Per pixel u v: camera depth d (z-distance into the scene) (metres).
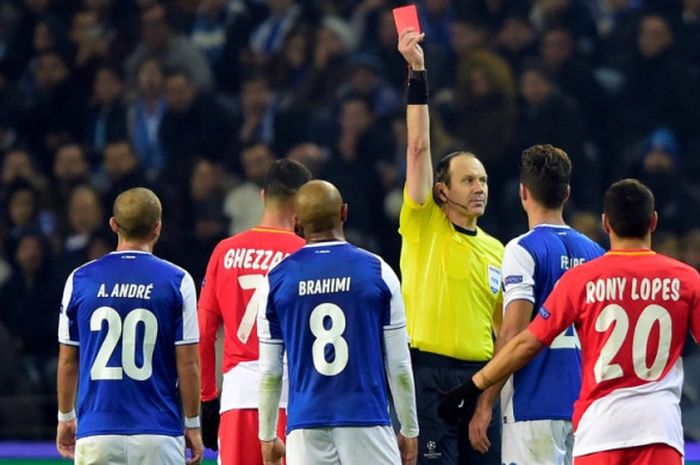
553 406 26.50
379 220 50.78
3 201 54.19
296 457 24.91
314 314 24.77
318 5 58.28
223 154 55.00
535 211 27.09
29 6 61.56
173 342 26.39
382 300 24.84
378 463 24.69
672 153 52.88
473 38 54.81
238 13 59.16
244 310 27.98
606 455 24.05
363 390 24.64
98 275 26.36
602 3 60.09
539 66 51.97
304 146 51.44
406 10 28.03
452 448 28.19
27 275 49.66
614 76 55.03
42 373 45.56
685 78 53.75
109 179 53.47
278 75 57.22
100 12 61.66
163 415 26.25
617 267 24.22
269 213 28.28
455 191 28.20
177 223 51.41
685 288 24.08
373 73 53.31
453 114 52.78
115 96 57.69
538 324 24.44
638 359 23.98
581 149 51.00
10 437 42.59
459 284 28.19
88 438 26.08
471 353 28.12
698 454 37.56
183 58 57.50
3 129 59.31
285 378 27.42
